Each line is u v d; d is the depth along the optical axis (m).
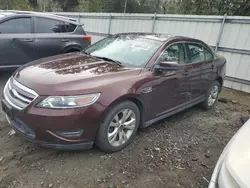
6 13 6.34
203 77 4.93
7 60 6.03
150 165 3.25
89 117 2.96
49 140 2.90
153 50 3.98
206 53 5.18
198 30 8.48
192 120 4.93
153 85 3.68
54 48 6.73
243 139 2.28
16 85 3.20
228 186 1.87
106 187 2.78
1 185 2.70
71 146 2.99
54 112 2.82
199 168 3.33
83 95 2.93
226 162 2.04
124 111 3.38
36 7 28.98
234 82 7.90
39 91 2.90
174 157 3.50
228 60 7.95
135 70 3.60
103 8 23.62
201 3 14.02
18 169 2.96
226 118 5.26
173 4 17.02
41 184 2.75
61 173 2.94
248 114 5.62
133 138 3.85
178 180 3.04
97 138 3.19
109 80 3.22
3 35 5.89
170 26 9.23
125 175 3.00
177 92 4.25
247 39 7.40
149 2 22.72
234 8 12.78
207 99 5.41
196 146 3.90
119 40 4.50
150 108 3.78
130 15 10.65
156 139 3.94
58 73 3.25
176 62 4.11
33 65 3.66
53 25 6.80
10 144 3.43
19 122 3.05
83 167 3.07
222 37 7.96
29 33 6.32
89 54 4.36
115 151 3.42
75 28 7.29
